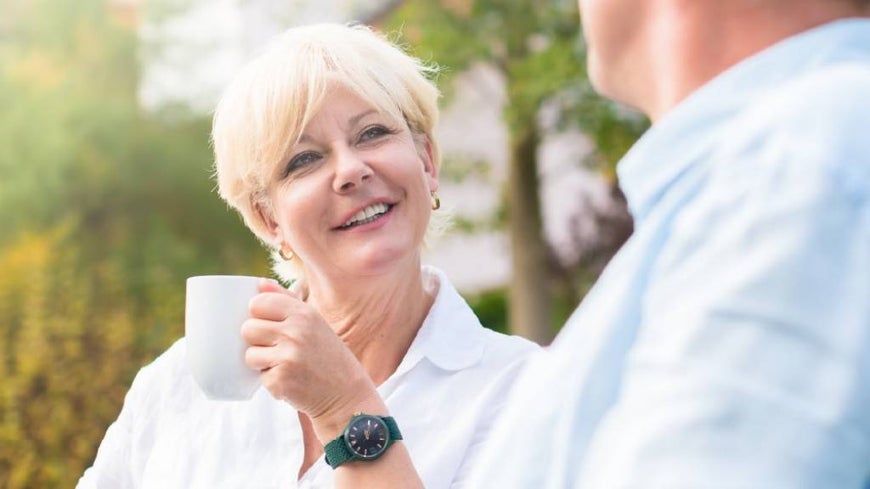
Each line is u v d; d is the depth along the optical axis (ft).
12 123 28.45
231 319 4.91
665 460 1.86
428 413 5.73
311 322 4.91
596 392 2.26
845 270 1.88
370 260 5.63
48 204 28.37
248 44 30.66
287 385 4.84
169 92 31.24
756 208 1.97
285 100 5.66
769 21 2.27
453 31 26.13
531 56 25.94
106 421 22.25
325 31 5.90
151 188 29.89
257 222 6.18
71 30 30.32
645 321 2.14
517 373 5.78
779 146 2.02
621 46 2.50
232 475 5.83
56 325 22.45
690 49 2.32
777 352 1.85
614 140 27.02
